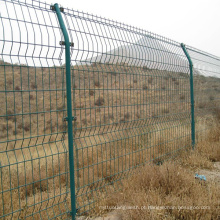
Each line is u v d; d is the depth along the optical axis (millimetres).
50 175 5438
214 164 5711
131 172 4613
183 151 6219
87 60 3461
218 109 9398
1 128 16953
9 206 3637
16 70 22766
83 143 7164
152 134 6066
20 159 7281
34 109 18172
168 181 4000
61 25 3156
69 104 3121
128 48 4363
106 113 11703
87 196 3762
